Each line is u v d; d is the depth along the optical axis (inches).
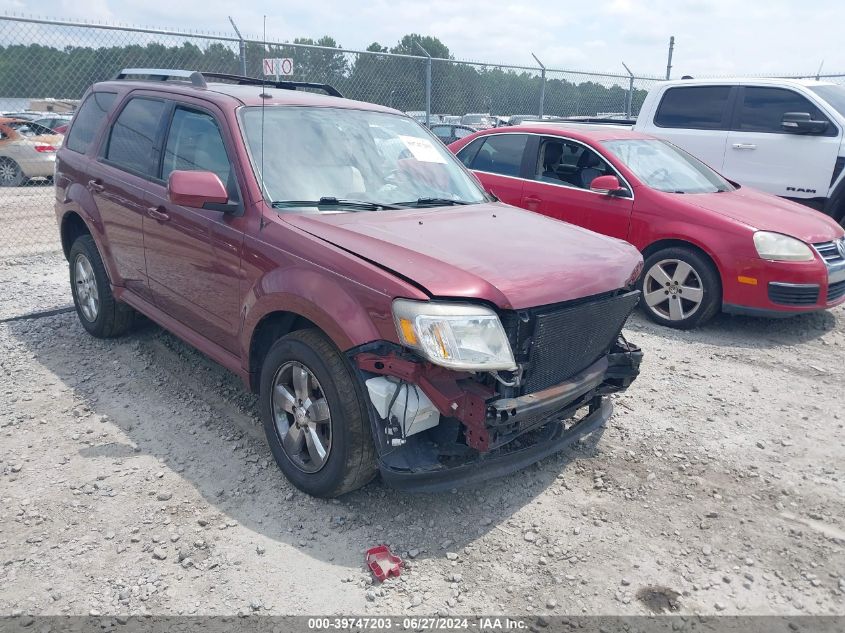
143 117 189.3
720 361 224.4
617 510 139.9
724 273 243.3
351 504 137.7
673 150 297.6
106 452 153.3
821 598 117.4
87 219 201.3
